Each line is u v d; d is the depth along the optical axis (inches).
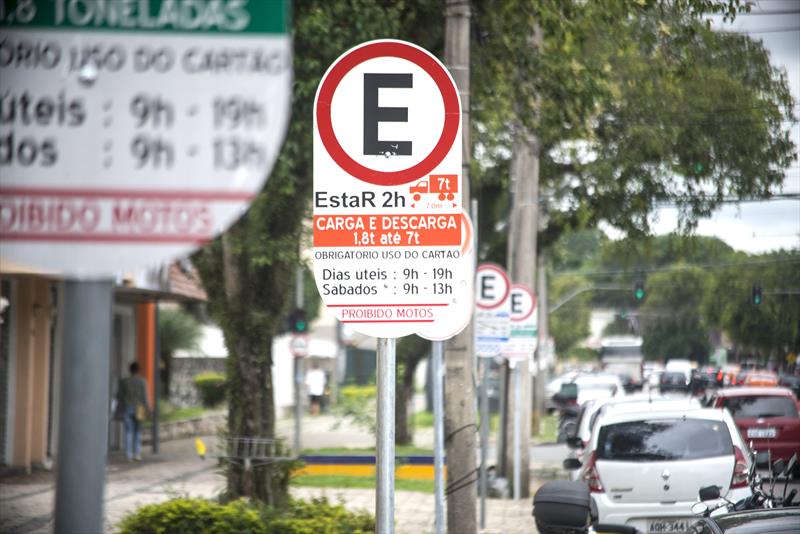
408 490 1795.0
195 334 3376.0
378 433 436.1
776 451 1990.7
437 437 859.4
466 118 961.5
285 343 4547.2
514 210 1772.9
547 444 2795.3
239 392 1194.6
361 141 423.2
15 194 234.5
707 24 1168.8
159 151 235.6
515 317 1594.5
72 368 234.4
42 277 1697.8
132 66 235.9
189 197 235.5
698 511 816.9
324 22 1087.6
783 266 5447.8
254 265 1147.3
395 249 422.6
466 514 981.8
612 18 1179.3
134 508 1440.7
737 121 2087.8
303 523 914.7
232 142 236.2
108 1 236.4
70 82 235.6
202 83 236.2
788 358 5590.6
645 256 2283.5
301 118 1099.9
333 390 4842.5
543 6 1175.6
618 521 1098.1
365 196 422.9
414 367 2613.2
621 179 2101.4
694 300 7298.2
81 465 232.8
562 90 1248.2
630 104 1982.0
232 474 1173.7
